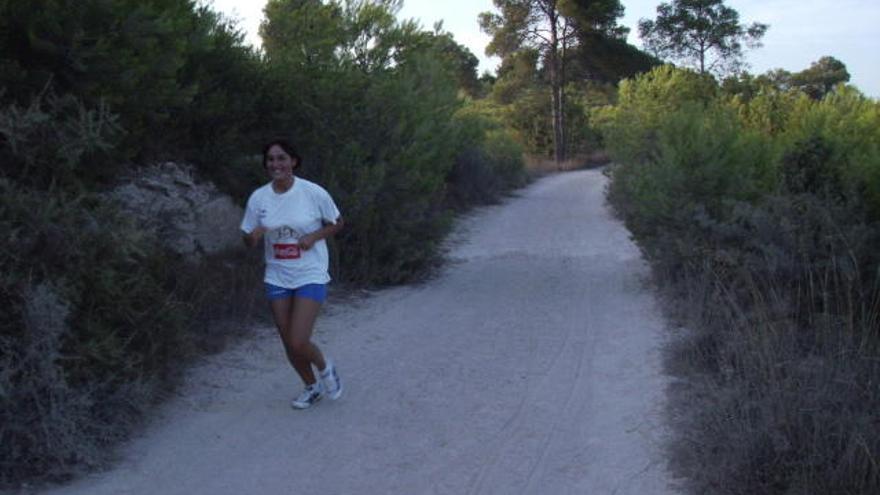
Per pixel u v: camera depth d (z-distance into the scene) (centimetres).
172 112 868
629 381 666
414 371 701
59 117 635
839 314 638
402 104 1086
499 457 524
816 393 497
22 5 623
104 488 477
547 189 2752
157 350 602
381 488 481
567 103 4806
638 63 4700
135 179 793
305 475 498
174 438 550
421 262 1123
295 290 592
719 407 534
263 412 602
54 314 484
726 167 973
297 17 1097
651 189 1013
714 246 878
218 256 866
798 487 430
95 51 636
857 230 746
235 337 764
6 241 501
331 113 1044
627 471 497
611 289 1029
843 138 984
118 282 574
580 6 4462
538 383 670
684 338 739
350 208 1022
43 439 487
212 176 929
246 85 991
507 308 940
